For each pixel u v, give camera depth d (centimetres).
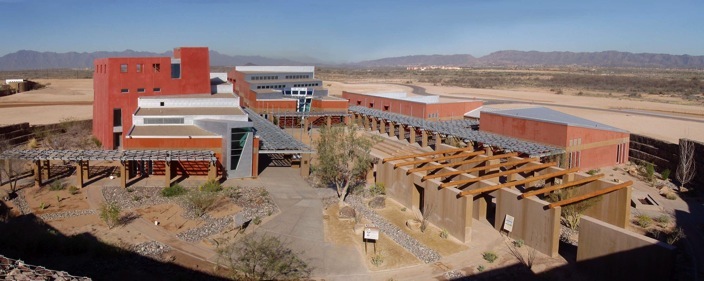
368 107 8962
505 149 5056
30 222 3406
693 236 3566
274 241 3062
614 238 2806
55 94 13162
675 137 7238
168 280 2634
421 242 3353
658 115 9769
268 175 4959
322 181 4562
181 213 3709
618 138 5706
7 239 2956
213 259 2941
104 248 2920
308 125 8338
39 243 2883
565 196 3766
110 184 4394
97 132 6350
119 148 5959
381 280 2808
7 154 4206
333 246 3231
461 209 3369
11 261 1822
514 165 4544
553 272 2953
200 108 5859
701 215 4028
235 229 3422
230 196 4144
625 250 2753
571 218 3709
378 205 4053
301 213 3831
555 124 5297
